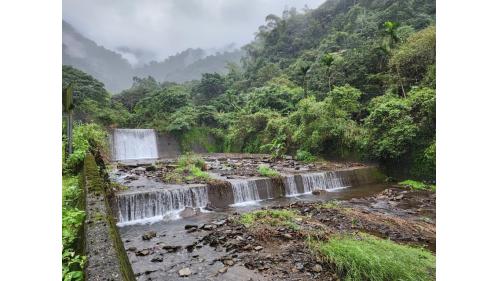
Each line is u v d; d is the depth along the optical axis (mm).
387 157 16031
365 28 40156
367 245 5875
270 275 5223
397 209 10031
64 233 3549
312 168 16297
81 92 33344
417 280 4617
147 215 9383
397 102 16281
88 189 5176
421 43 19906
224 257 5973
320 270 5348
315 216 8797
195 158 17516
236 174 14312
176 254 6211
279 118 25812
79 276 2627
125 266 3025
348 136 18484
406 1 38219
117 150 26297
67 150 9648
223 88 50438
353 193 13133
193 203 10438
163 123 31797
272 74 49344
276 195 12586
